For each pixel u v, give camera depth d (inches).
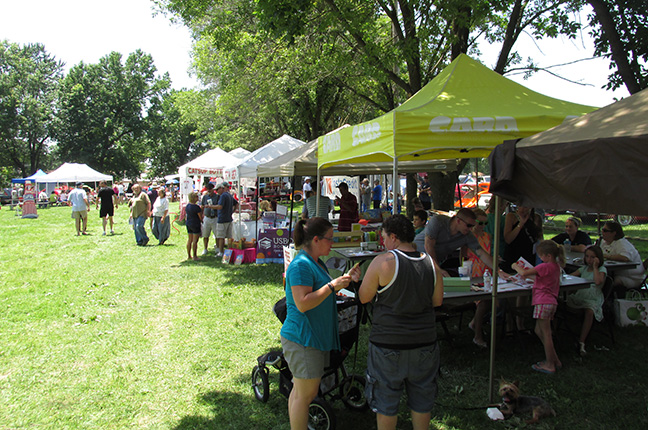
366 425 134.1
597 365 172.4
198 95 1166.3
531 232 215.3
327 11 367.6
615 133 90.5
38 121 2066.9
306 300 106.8
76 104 2073.1
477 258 190.2
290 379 136.4
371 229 307.4
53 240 566.9
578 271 197.5
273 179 1080.8
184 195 780.6
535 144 107.7
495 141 165.9
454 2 308.2
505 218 217.5
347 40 406.0
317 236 113.0
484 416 138.4
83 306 266.8
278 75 610.2
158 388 163.6
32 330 225.9
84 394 159.5
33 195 943.7
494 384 158.1
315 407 130.5
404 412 141.4
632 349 186.4
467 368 171.3
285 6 315.9
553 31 350.9
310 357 111.0
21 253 466.9
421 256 107.5
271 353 143.6
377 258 107.7
